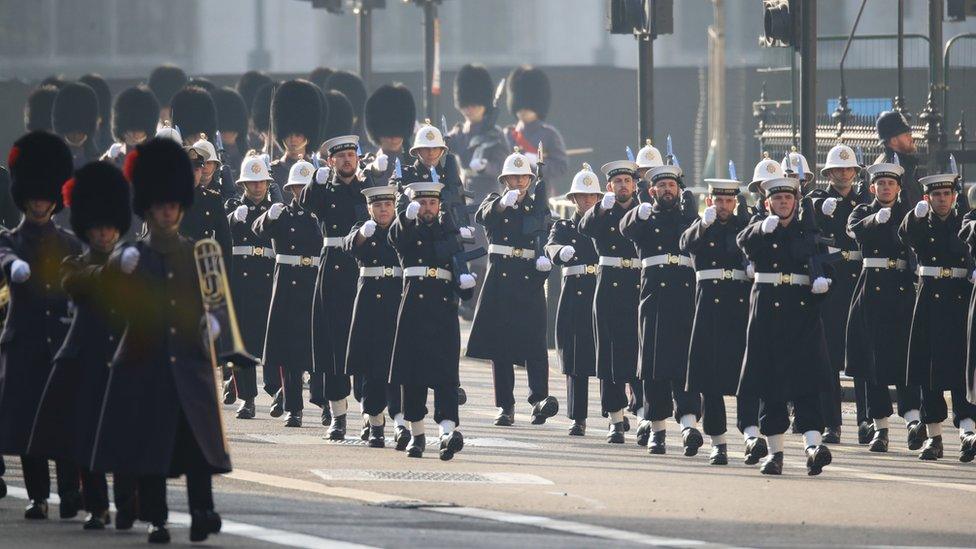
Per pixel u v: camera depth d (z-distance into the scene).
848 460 50.47
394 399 51.12
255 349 59.06
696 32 125.81
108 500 37.94
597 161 113.31
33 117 89.88
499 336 57.84
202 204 56.75
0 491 41.66
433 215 48.91
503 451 51.19
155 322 35.75
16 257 38.75
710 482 45.47
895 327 52.41
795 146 75.00
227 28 140.75
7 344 39.47
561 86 113.06
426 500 41.53
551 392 66.56
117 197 37.97
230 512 39.03
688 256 51.47
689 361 49.25
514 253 58.19
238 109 81.31
